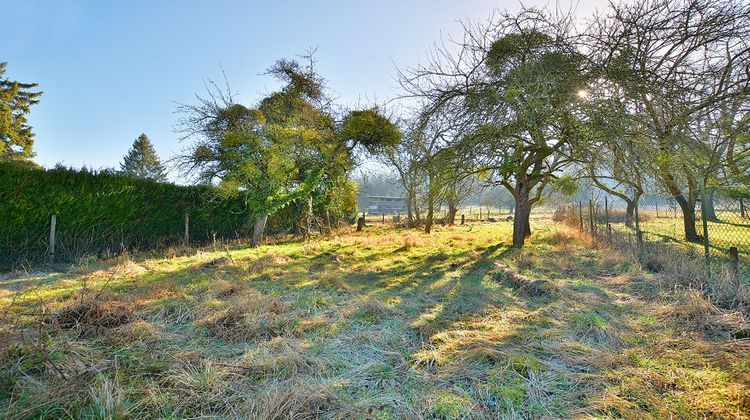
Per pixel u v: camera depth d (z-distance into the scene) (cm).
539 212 3400
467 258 827
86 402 229
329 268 717
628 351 294
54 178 830
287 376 269
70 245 840
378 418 217
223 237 1266
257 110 1263
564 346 310
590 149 727
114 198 940
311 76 1365
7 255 745
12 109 2339
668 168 753
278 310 416
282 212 1440
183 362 287
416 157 906
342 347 325
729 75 725
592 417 213
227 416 219
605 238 936
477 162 852
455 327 369
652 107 710
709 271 475
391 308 430
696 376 250
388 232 1608
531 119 694
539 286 490
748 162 786
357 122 1209
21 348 291
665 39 704
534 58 708
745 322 337
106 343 322
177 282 572
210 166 1292
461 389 248
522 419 214
